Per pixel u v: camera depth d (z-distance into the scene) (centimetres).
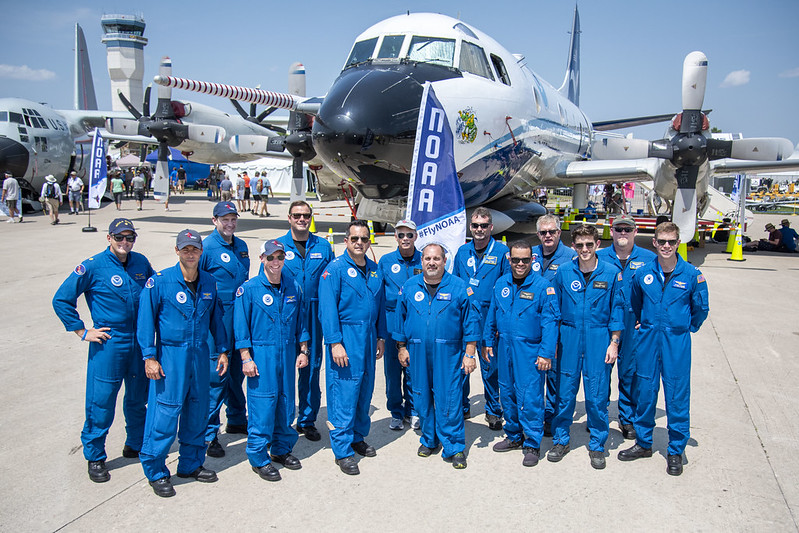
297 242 448
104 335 356
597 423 382
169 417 344
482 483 360
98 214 2242
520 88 1059
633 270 443
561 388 389
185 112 1733
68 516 320
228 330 427
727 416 450
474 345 384
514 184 1134
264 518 320
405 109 826
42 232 1603
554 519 317
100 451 362
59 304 353
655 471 373
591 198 3981
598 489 351
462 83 905
